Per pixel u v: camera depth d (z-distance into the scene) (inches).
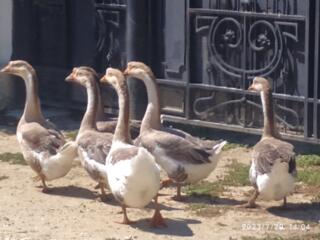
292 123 649.6
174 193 559.2
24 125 575.5
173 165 535.8
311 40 631.2
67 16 764.0
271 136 539.2
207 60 684.1
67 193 561.3
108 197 549.6
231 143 689.0
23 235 480.1
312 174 597.0
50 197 552.1
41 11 780.0
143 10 701.9
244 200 546.9
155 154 538.9
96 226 495.5
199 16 681.0
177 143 537.6
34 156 555.5
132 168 474.0
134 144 553.0
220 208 527.2
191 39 687.7
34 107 583.5
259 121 665.6
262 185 508.1
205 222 503.5
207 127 708.7
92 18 747.4
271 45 650.2
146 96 711.1
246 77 665.0
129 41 709.9
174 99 705.0
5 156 644.7
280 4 642.8
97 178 534.6
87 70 567.5
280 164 502.0
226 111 680.4
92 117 561.3
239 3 661.9
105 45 735.7
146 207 529.7
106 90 732.0
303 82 639.1
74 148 546.9
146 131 556.4
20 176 598.9
